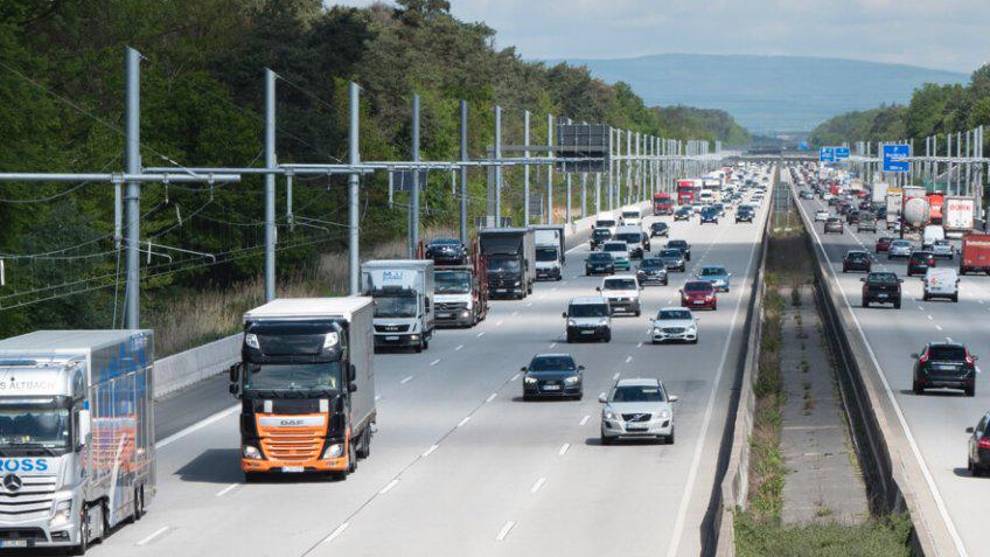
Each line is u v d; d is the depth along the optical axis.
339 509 59.34
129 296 79.25
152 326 126.19
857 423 79.62
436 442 79.00
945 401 92.62
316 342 67.12
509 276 178.62
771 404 91.06
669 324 130.12
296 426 66.50
